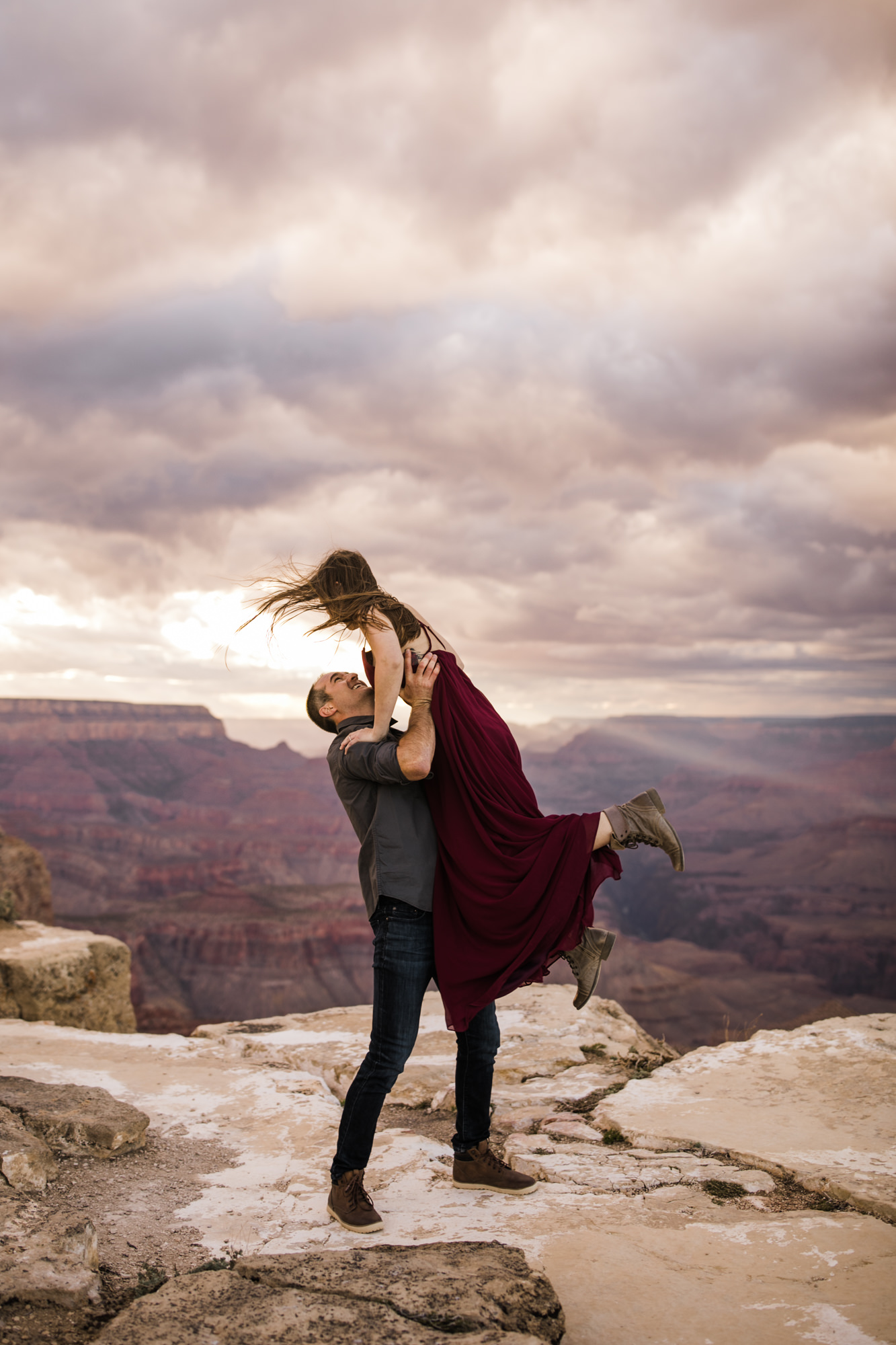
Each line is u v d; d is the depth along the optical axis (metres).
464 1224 2.90
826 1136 3.68
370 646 3.03
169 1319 2.08
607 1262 2.57
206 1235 2.86
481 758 3.05
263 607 3.23
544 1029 5.70
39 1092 3.92
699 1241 2.71
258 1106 4.29
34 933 9.70
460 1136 3.25
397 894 3.00
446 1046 5.49
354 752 3.05
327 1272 2.31
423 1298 2.14
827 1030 4.96
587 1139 3.90
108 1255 2.67
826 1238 2.70
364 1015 6.44
